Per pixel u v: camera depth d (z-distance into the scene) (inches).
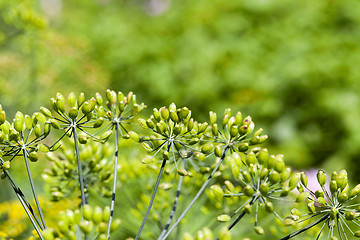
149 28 171.2
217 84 131.9
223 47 137.3
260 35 136.3
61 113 39.9
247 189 36.5
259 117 127.8
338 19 133.3
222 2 148.9
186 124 41.9
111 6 232.8
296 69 121.8
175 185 67.8
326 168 116.1
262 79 127.0
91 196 66.4
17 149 39.3
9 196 95.3
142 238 69.8
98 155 53.5
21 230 63.7
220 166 52.9
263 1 141.6
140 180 72.5
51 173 54.5
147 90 149.1
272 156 38.0
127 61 155.8
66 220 33.4
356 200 88.2
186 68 139.1
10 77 117.1
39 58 120.0
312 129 123.7
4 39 110.7
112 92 44.4
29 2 114.7
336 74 120.3
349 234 84.5
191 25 152.6
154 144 44.0
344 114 115.7
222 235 32.3
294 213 37.8
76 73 128.6
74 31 184.7
